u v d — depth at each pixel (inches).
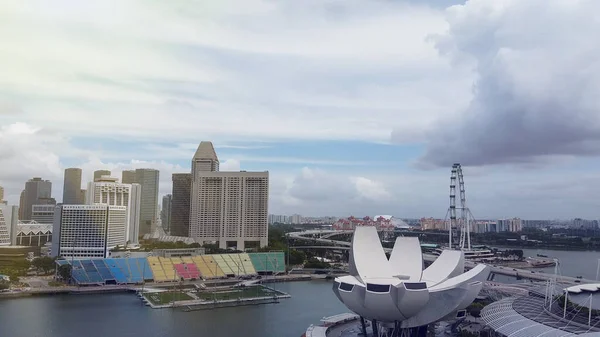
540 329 4212.6
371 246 5753.0
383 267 5585.6
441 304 4911.4
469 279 5064.0
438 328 6136.8
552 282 6353.3
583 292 5172.2
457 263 5575.8
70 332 6614.2
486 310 5162.4
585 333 3850.9
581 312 4495.6
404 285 4704.7
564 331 4065.0
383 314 4921.3
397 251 5885.8
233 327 7022.6
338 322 6688.0
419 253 5782.5
